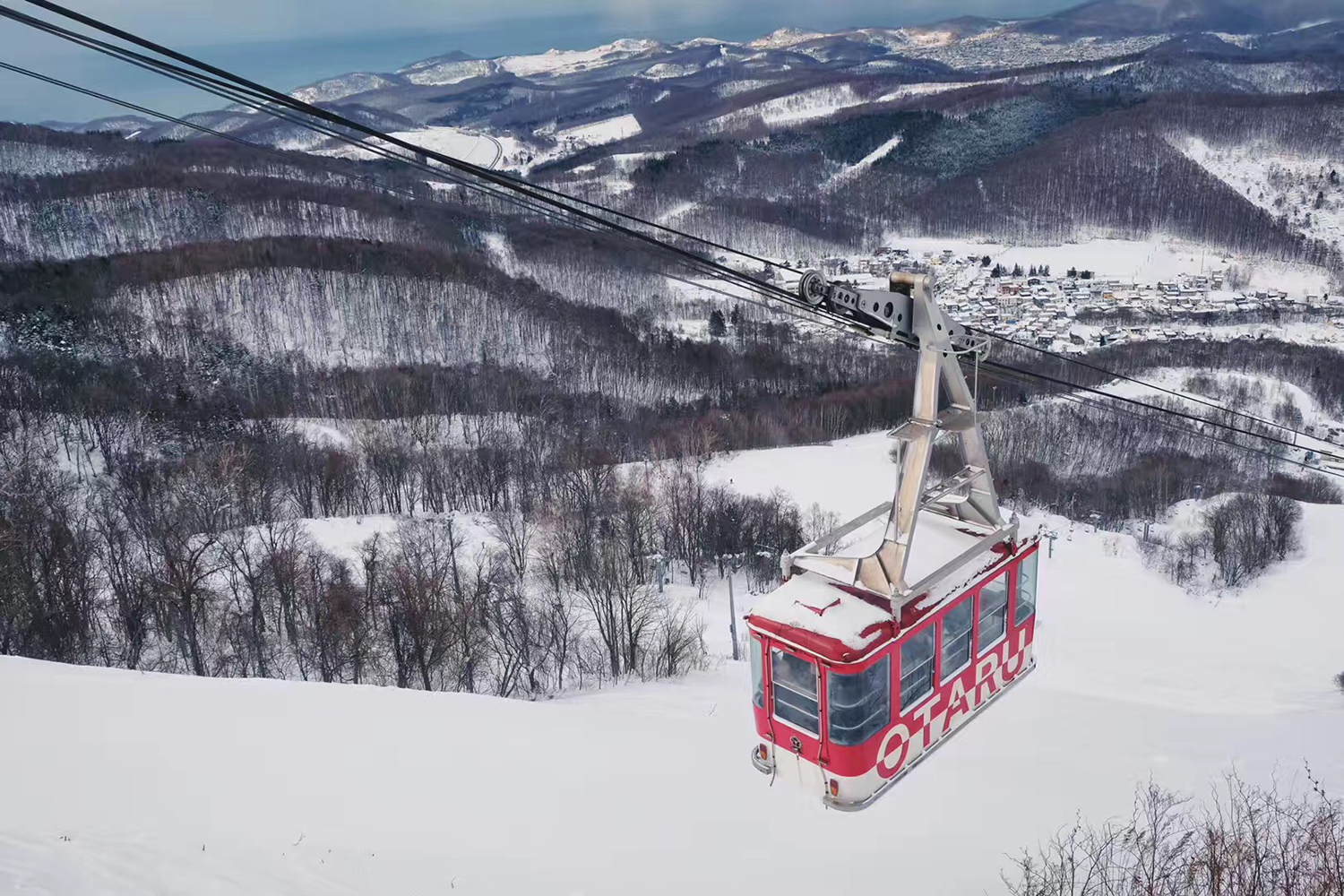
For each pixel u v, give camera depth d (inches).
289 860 1250.0
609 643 3016.7
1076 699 2422.5
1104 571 4010.8
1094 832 1465.3
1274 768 1863.9
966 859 1433.3
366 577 3580.2
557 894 1305.4
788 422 6176.2
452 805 1596.9
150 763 1604.3
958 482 922.7
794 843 1535.4
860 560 864.9
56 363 6018.7
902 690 871.1
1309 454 6112.2
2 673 2014.0
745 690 2662.4
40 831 1213.7
